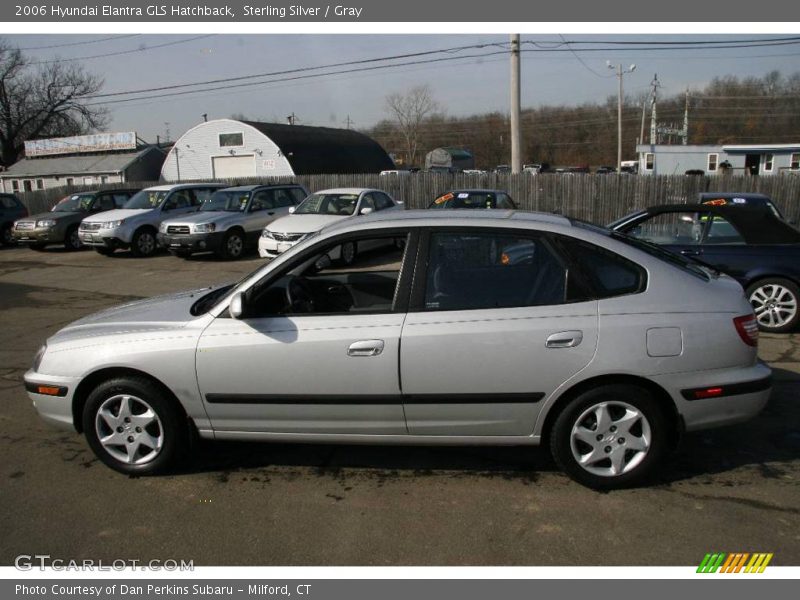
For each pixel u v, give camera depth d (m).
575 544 3.20
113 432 3.97
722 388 3.54
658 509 3.50
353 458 4.23
